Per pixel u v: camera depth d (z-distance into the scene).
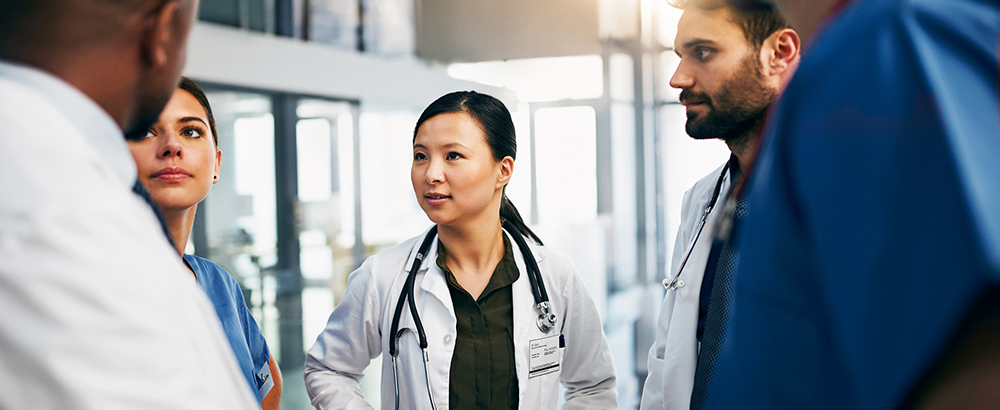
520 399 1.29
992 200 0.29
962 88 0.31
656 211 9.38
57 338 0.35
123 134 0.53
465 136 1.23
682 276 1.26
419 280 1.35
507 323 1.33
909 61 0.33
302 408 3.74
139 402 0.37
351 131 7.69
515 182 9.67
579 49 9.38
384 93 8.07
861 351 0.33
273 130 6.80
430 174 1.23
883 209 0.32
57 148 0.40
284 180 6.90
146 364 0.38
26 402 0.35
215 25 6.38
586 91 9.38
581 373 1.47
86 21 0.45
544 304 1.33
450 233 1.32
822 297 0.38
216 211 6.21
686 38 0.98
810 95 0.37
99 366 0.36
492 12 9.79
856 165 0.33
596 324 1.46
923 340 0.30
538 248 1.41
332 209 7.42
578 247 6.56
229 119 6.30
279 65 6.74
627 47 9.45
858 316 0.33
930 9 0.34
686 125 1.04
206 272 1.14
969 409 0.29
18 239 0.36
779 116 0.40
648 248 9.34
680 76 1.00
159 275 0.42
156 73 0.51
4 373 0.36
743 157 1.04
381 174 8.12
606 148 9.29
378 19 8.99
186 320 0.44
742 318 0.43
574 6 9.30
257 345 1.24
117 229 0.40
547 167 9.55
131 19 0.47
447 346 1.29
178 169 1.03
